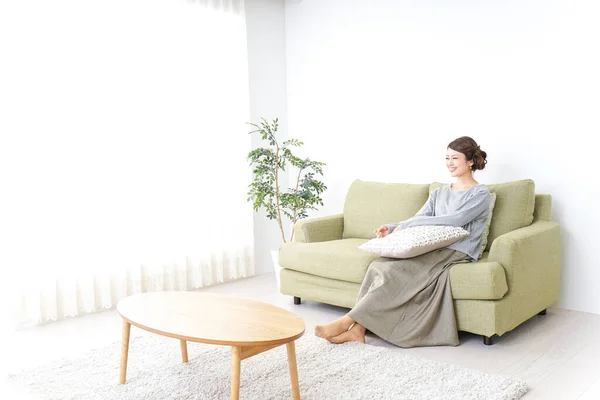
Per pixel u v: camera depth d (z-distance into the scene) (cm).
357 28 456
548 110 364
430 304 308
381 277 309
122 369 253
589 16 344
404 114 433
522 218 338
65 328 347
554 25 358
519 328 328
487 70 388
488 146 392
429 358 286
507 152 384
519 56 373
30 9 346
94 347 309
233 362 209
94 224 378
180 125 421
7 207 341
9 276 341
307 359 279
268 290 430
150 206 407
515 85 377
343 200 479
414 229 320
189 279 435
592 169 350
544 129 367
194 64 428
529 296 316
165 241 416
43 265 356
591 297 356
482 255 334
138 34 396
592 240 353
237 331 218
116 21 384
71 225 367
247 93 466
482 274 291
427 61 417
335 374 260
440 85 412
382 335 303
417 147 428
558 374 261
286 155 446
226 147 452
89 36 371
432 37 413
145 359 283
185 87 423
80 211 371
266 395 239
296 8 497
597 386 247
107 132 382
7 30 338
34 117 349
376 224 395
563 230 363
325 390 243
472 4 392
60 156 361
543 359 279
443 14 406
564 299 367
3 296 341
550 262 336
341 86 471
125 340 252
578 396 237
